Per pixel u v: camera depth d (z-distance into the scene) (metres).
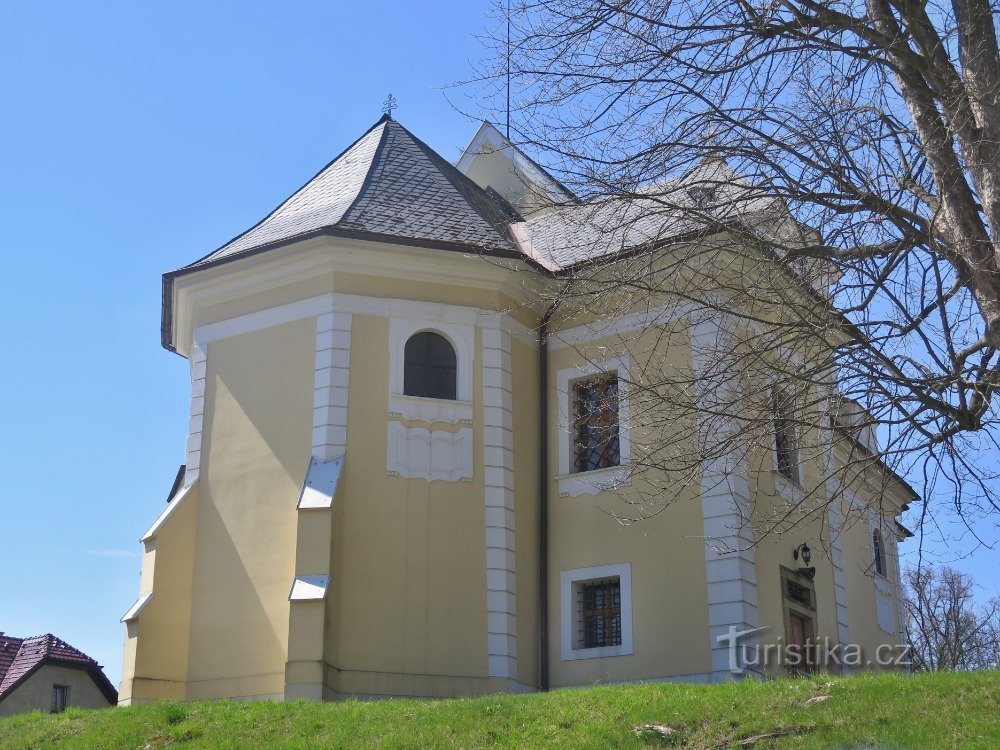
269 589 19.91
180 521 20.75
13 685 33.03
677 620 19.70
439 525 20.52
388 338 21.28
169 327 23.83
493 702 14.95
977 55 12.55
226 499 20.92
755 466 20.61
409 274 21.73
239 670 19.64
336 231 21.14
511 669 20.06
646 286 13.12
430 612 19.97
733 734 12.75
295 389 21.02
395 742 13.94
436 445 20.97
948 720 12.13
